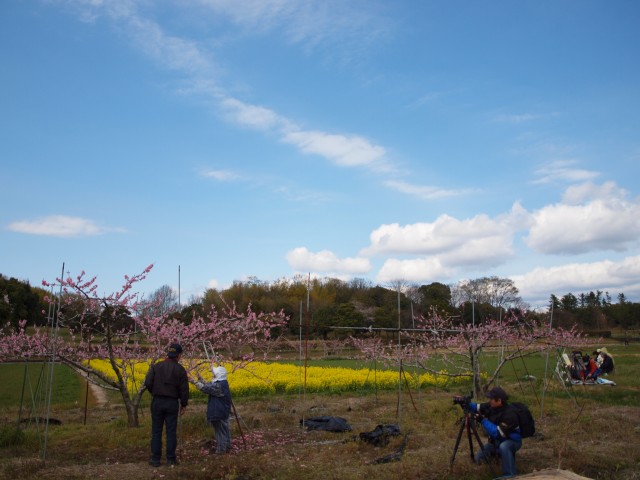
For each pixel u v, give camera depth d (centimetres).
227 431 1023
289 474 832
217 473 843
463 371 2269
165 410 925
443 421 1273
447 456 907
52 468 892
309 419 1289
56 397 2223
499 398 795
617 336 6003
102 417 1566
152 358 1398
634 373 2448
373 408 1608
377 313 5119
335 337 4856
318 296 6250
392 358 1802
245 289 6147
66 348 1473
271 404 1698
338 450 995
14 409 1784
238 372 2486
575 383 2056
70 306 1371
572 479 699
